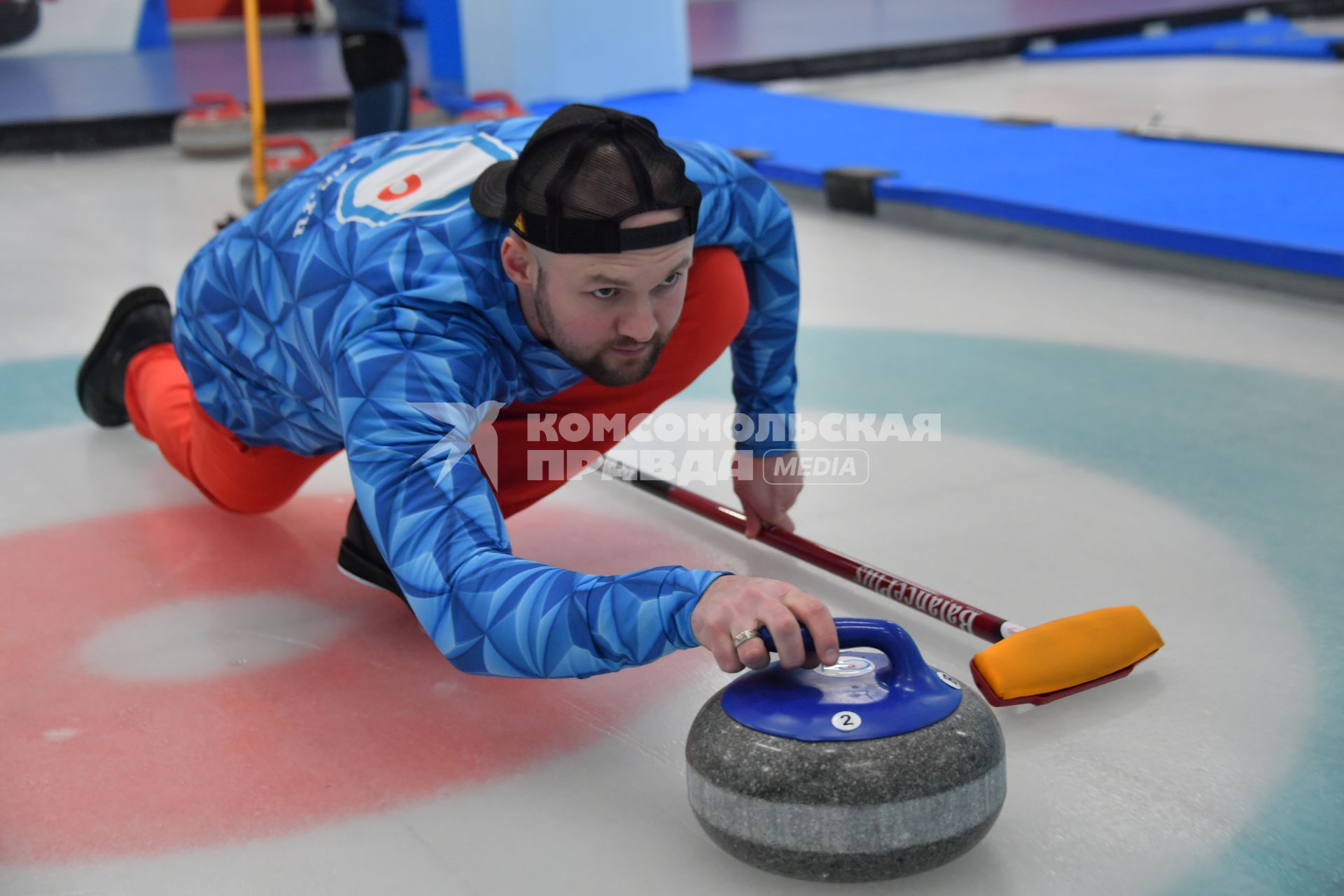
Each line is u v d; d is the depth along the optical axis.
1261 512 1.88
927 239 3.80
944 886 1.11
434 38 6.25
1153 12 8.70
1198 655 1.49
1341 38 7.59
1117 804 1.22
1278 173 3.79
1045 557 1.76
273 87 6.75
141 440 2.35
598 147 1.06
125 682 1.52
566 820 1.23
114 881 1.16
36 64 7.88
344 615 1.68
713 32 8.91
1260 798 1.22
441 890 1.14
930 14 9.34
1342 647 1.49
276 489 1.82
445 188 1.25
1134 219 3.34
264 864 1.18
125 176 5.11
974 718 1.08
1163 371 2.54
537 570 1.11
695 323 1.52
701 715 1.13
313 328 1.28
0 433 2.39
